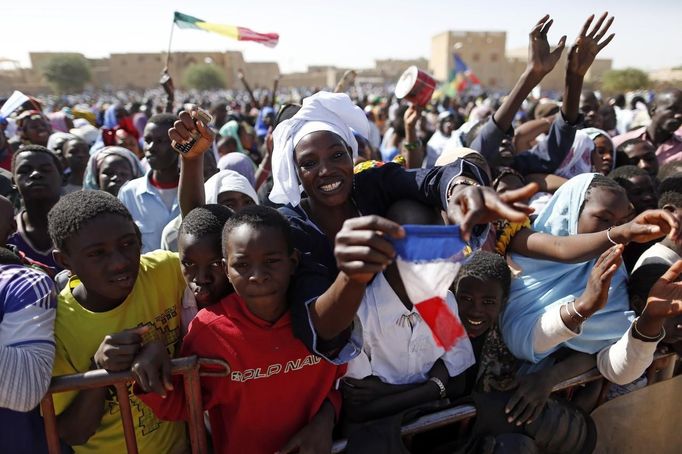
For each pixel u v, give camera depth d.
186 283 2.23
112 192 4.55
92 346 2.00
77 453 2.11
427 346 2.25
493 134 3.52
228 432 2.07
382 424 2.15
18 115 7.12
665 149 5.79
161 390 1.74
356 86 72.56
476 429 2.31
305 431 2.00
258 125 10.73
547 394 2.31
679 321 2.43
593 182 2.60
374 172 2.34
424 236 1.48
